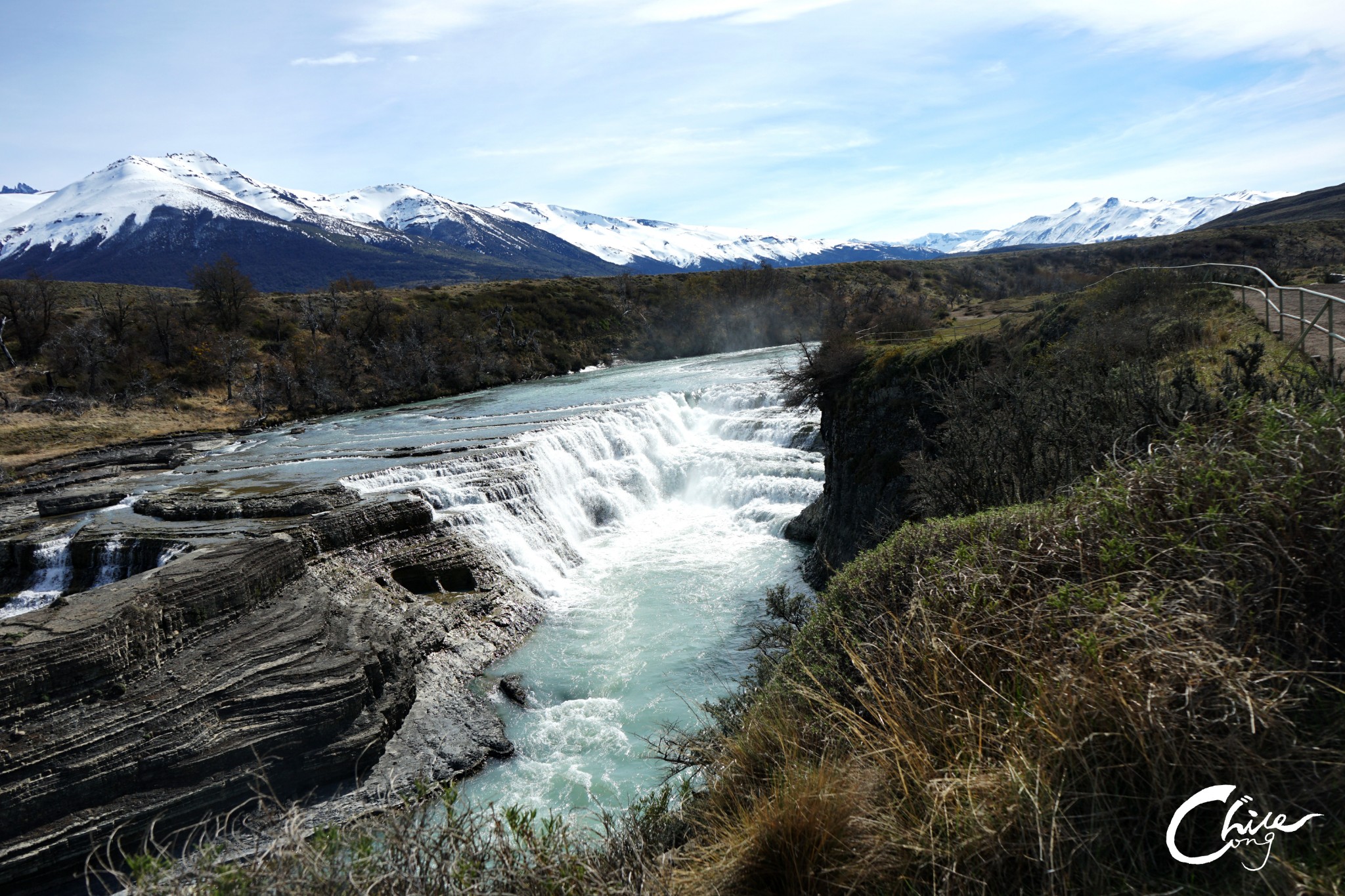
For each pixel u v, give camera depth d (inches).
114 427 1937.7
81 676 446.9
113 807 425.4
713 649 676.7
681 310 3663.9
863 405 906.1
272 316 3043.8
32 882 401.1
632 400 1721.2
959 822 133.2
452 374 2758.4
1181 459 189.3
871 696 203.5
